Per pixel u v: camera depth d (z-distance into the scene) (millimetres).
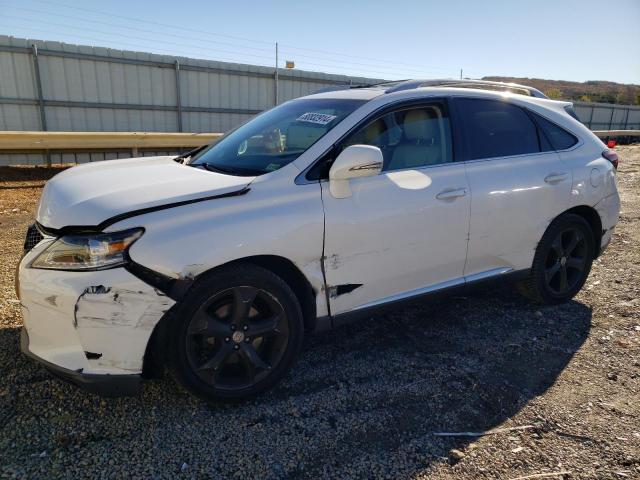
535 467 2352
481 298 4398
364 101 3316
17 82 12742
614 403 2857
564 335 3707
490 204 3543
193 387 2627
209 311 2635
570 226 4105
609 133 22062
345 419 2688
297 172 2896
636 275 4949
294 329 2861
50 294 2400
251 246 2621
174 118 15617
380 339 3619
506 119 3863
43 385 2877
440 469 2332
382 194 3080
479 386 3020
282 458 2385
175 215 2512
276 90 17609
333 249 2926
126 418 2641
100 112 14172
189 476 2250
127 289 2375
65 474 2229
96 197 2576
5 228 6230
